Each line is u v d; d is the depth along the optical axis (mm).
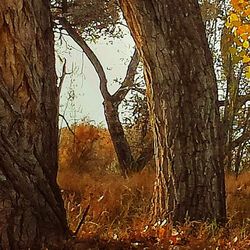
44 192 4320
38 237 4191
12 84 4223
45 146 4402
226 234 6195
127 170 15805
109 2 15164
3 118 4145
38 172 4297
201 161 6691
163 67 6621
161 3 6531
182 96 6648
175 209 6680
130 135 17312
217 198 6770
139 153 17094
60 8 14391
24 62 4250
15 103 4211
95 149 16359
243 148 17156
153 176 12859
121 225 6477
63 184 10727
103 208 7801
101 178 13094
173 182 6707
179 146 6680
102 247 4730
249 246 5672
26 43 4262
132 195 9328
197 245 5367
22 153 4219
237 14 7801
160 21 6543
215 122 6785
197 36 6668
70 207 7262
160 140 6828
